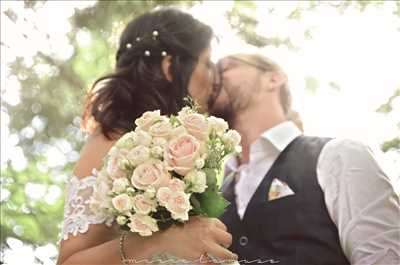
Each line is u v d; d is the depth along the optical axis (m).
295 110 3.33
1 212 5.00
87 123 2.79
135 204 2.19
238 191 2.97
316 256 2.66
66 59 5.26
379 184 2.63
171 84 2.80
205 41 2.93
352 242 2.57
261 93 3.21
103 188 2.25
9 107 5.28
